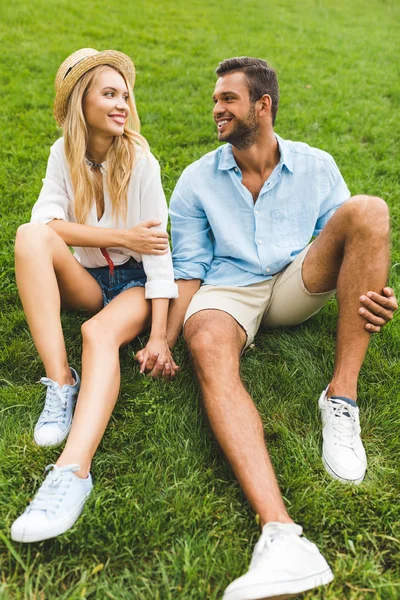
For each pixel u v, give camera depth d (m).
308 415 2.22
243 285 2.42
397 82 6.80
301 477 1.92
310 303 2.42
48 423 2.04
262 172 2.45
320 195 2.46
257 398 2.30
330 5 12.02
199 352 2.04
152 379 2.31
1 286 2.93
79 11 9.02
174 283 2.38
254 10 10.66
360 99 6.09
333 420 2.04
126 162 2.35
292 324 2.62
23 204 3.66
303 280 2.34
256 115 2.31
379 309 2.01
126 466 1.99
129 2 10.14
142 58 7.00
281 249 2.42
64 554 1.70
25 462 1.96
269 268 2.42
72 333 2.58
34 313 2.08
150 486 1.89
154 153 4.39
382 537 1.76
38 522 1.65
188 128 4.95
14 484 1.89
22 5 8.84
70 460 1.80
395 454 2.05
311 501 1.84
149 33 8.34
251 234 2.45
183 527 1.77
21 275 2.08
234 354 2.08
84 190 2.33
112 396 1.97
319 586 1.59
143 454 2.02
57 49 7.08
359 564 1.67
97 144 2.36
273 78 2.35
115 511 1.78
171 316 2.44
